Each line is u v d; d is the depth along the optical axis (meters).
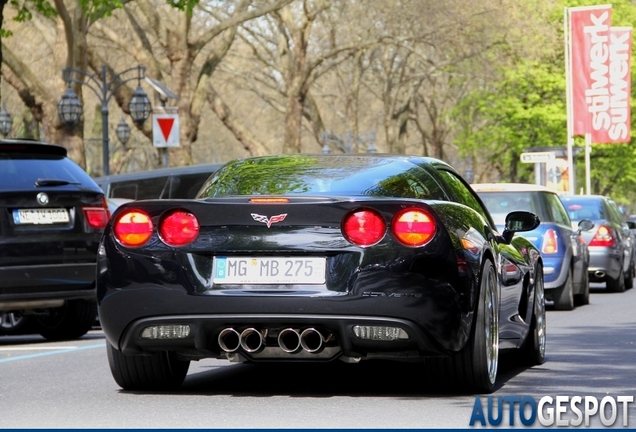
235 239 16.66
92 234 27.72
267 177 18.36
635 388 18.28
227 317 16.53
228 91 134.75
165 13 98.88
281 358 16.91
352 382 19.27
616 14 134.88
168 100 83.19
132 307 16.92
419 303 16.36
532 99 128.38
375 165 18.52
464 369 17.41
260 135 150.25
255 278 16.58
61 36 72.69
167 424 14.97
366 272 16.38
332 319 16.34
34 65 101.62
